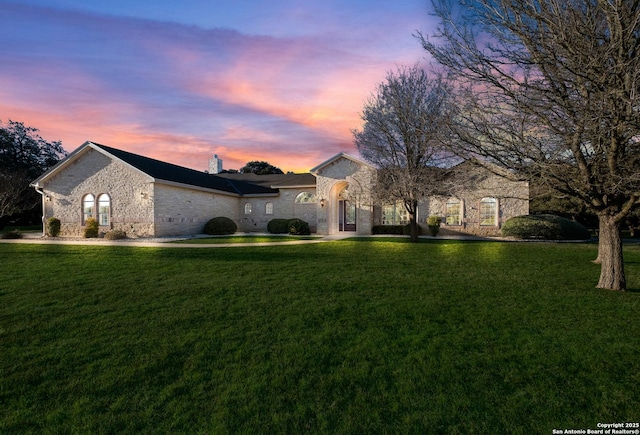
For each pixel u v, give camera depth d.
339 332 4.69
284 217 26.27
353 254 12.39
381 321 5.12
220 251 13.00
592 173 6.43
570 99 5.90
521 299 6.33
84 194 21.03
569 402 3.04
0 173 28.70
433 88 15.26
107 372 3.62
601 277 7.43
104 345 4.30
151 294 6.67
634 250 14.27
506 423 2.76
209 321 5.16
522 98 6.26
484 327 4.87
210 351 4.12
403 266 9.83
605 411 2.91
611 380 3.40
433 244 15.98
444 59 6.75
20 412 2.94
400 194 16.42
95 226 19.98
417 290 6.98
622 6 5.02
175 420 2.81
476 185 17.84
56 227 20.94
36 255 11.78
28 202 28.66
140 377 3.51
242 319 5.25
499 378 3.46
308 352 4.07
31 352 4.10
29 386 3.36
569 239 18.70
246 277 8.21
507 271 9.12
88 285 7.38
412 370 3.62
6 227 32.56
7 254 12.02
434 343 4.31
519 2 5.71
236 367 3.71
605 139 5.70
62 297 6.46
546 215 19.84
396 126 16.73
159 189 19.97
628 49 5.22
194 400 3.10
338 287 7.23
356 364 3.77
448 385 3.33
